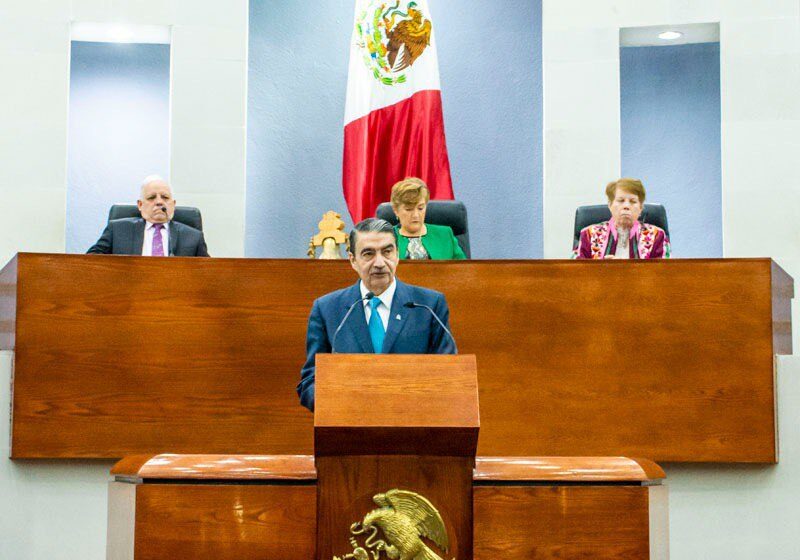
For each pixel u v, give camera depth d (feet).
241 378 18.66
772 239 29.25
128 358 18.56
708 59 32.73
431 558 10.09
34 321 18.47
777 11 29.81
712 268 18.70
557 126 30.48
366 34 29.86
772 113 29.58
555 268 18.79
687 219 32.55
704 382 18.61
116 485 10.85
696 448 18.52
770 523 18.63
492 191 32.91
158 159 33.09
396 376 10.24
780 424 18.57
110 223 22.95
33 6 29.78
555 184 30.30
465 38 33.35
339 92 33.42
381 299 14.16
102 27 30.40
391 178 29.35
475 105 33.17
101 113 33.04
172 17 30.35
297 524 10.40
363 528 10.09
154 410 18.52
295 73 33.45
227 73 30.42
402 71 29.53
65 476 18.60
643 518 10.48
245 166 30.32
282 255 33.04
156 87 33.27
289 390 18.67
